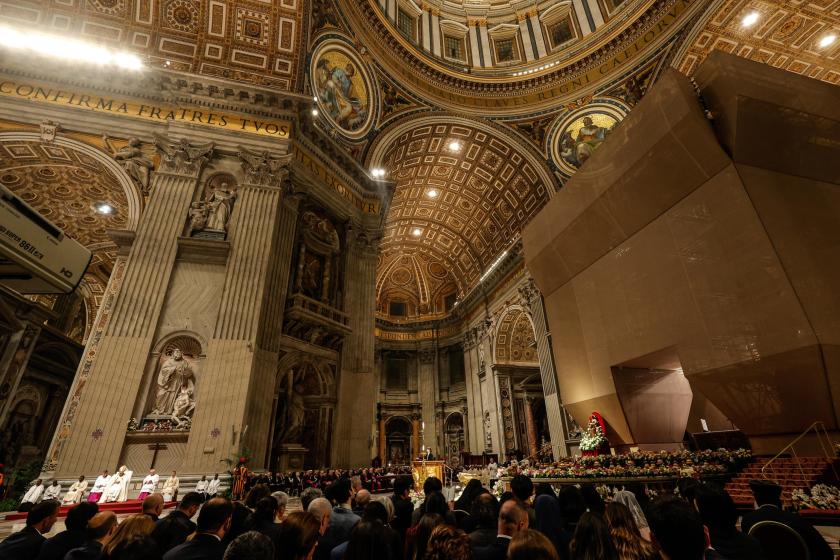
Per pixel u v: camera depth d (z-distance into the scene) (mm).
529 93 18750
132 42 12188
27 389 13602
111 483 7699
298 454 11180
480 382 23844
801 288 7203
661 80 9203
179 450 8625
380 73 16641
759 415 7770
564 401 12625
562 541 2701
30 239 3004
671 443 10711
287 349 11344
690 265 8891
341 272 14203
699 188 8906
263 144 12047
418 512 3354
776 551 2369
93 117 10891
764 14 13250
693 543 1489
